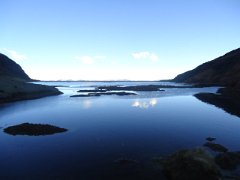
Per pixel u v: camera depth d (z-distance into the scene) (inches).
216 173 546.6
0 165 651.5
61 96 2940.5
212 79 5816.9
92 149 779.4
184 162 570.9
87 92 3735.2
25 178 572.4
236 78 4719.5
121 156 709.3
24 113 1544.0
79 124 1176.8
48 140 891.4
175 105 1934.1
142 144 827.4
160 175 580.7
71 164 653.9
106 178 569.0
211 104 1973.4
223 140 871.7
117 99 2490.2
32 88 2869.1
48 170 616.7
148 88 4581.7
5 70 5797.2
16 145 832.9
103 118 1343.5
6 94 2262.6
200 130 1031.0
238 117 1355.8
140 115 1439.5
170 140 874.8
